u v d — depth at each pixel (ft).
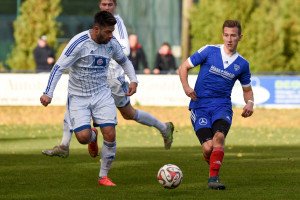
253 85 194.49
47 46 208.54
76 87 81.97
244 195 77.05
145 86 191.31
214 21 217.56
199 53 81.61
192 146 132.46
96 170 96.37
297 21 217.97
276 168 98.84
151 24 269.23
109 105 82.23
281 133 161.99
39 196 76.48
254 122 183.93
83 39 80.48
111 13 84.02
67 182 86.07
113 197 75.72
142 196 76.18
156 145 134.31
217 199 74.74
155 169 97.71
